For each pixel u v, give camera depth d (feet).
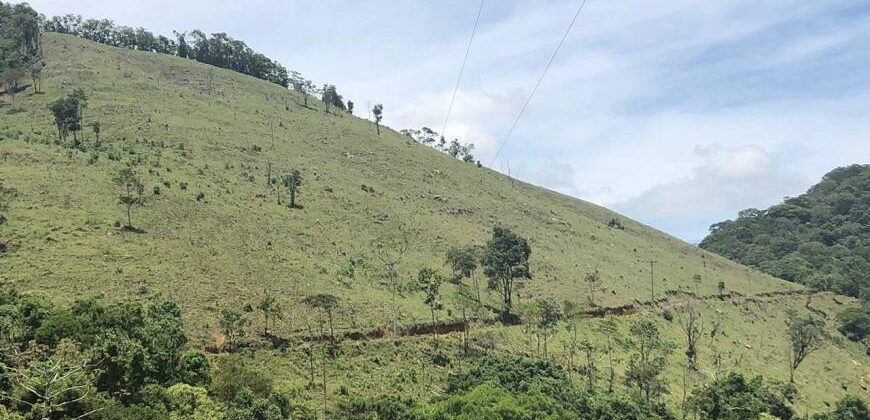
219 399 205.77
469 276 396.78
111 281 264.52
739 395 304.91
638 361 343.87
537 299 390.63
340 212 448.24
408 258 408.05
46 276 255.29
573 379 306.35
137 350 177.88
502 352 315.99
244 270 311.68
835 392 405.39
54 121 481.87
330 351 273.54
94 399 151.74
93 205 331.57
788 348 455.63
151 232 320.50
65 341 177.37
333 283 329.93
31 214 304.30
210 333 254.27
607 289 443.73
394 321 307.99
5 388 148.05
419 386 266.98
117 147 452.76
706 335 423.64
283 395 212.23
